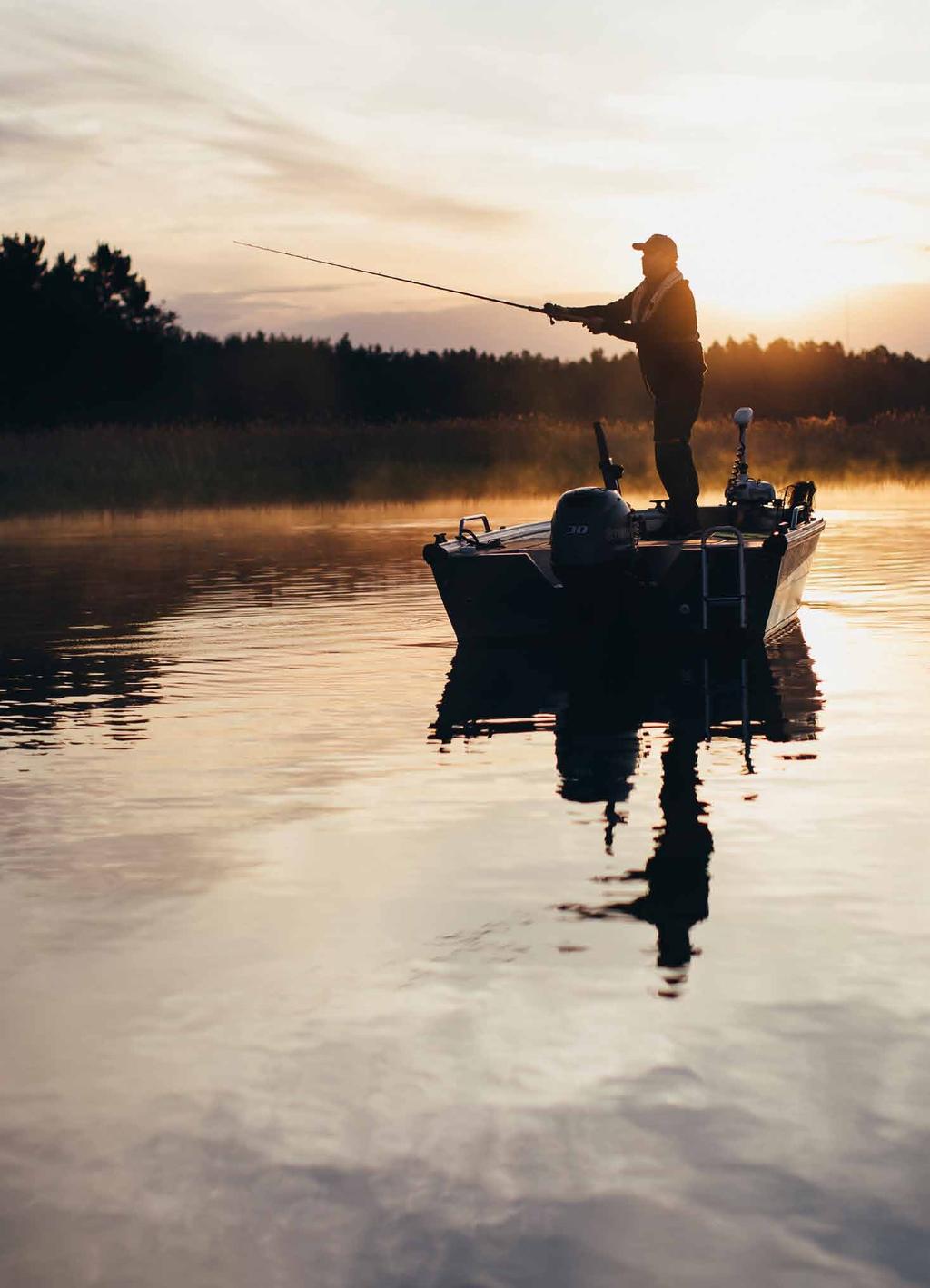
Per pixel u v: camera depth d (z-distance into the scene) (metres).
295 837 4.76
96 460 31.09
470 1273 2.25
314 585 13.95
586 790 5.41
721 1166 2.53
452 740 6.44
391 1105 2.78
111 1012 3.25
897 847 4.52
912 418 36.22
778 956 3.51
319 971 3.48
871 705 7.20
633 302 10.39
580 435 33.47
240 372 63.22
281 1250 2.32
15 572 15.72
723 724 6.74
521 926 3.79
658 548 8.97
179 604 12.36
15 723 6.96
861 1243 2.30
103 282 67.94
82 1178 2.54
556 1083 2.85
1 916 3.95
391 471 31.81
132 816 5.10
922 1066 2.88
